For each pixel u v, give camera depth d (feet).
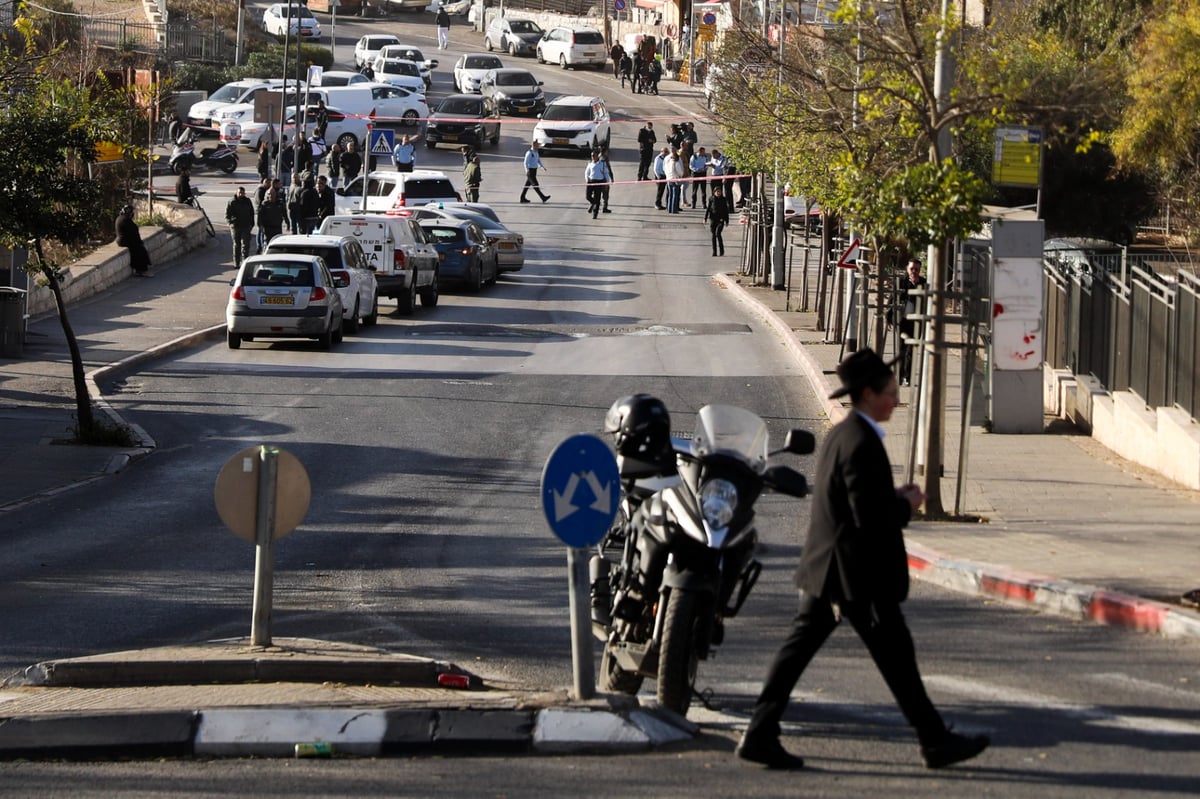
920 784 31.50
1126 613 46.57
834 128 86.43
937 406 65.62
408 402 107.14
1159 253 126.21
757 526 67.36
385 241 155.84
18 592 54.60
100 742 35.40
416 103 290.35
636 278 192.13
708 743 35.22
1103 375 93.04
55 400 103.86
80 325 140.05
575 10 460.55
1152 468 78.59
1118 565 53.01
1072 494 71.46
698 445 36.32
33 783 33.09
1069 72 114.42
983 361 93.81
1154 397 82.38
